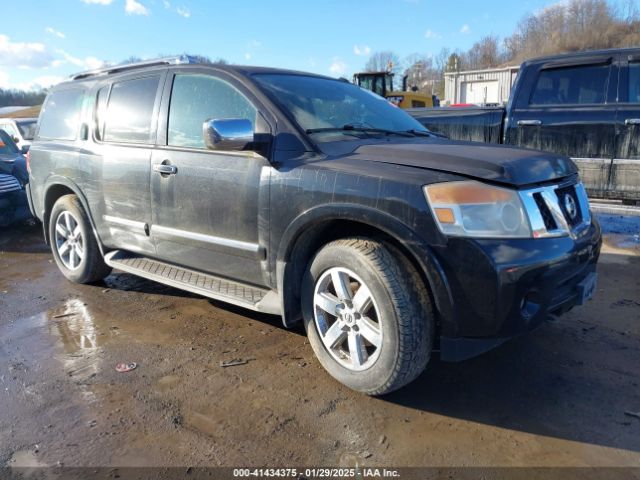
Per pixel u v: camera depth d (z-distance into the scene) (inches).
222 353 136.1
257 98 133.0
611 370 125.2
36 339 145.9
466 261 98.5
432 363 129.9
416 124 163.3
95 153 172.1
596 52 236.2
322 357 121.0
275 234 123.3
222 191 133.8
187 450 97.2
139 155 156.2
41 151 196.9
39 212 204.7
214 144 117.9
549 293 104.0
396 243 109.5
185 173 142.4
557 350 135.7
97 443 99.3
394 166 110.7
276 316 161.2
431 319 105.8
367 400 113.6
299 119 129.8
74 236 191.0
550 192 110.0
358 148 123.7
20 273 213.9
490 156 111.3
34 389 118.6
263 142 125.3
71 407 111.1
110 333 149.4
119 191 163.9
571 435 101.2
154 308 168.7
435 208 100.1
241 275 136.1
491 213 100.3
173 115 150.7
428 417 107.6
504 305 99.0
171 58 160.4
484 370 126.3
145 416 107.7
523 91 252.2
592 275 121.6
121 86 170.6
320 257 116.7
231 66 144.7
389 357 105.7
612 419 106.0
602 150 234.4
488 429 103.5
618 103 230.1
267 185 123.9
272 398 114.4
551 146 245.9
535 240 102.7
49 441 99.9
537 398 114.1
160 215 152.1
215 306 169.9
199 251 144.0
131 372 126.2
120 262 171.2
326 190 112.7
